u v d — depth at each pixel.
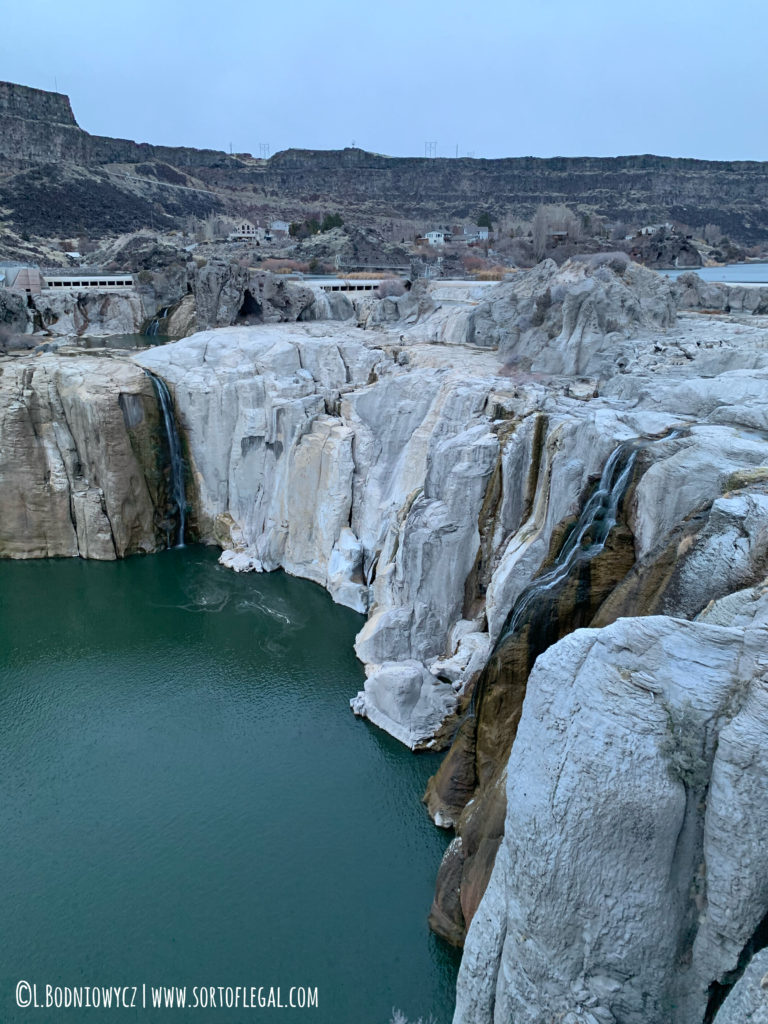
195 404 59.84
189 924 28.42
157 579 55.19
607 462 32.72
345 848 31.67
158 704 40.84
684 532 25.38
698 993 17.75
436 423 47.75
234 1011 25.23
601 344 50.28
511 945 19.55
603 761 17.78
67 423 58.53
